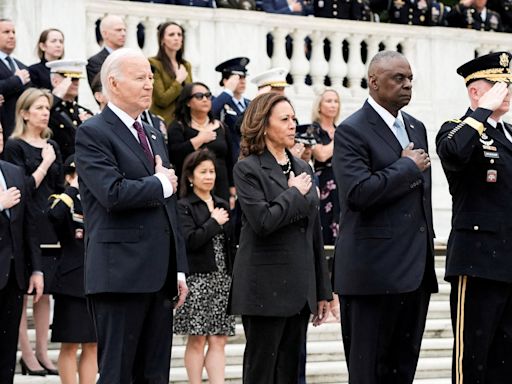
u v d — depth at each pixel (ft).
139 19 151.33
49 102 112.16
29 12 145.18
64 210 100.53
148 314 80.07
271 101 85.66
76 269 100.32
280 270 83.66
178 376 108.88
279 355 85.25
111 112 80.59
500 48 180.55
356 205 81.71
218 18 156.87
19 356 110.63
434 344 120.47
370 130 83.41
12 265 91.61
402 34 172.76
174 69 134.21
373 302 83.10
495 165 84.99
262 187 84.02
